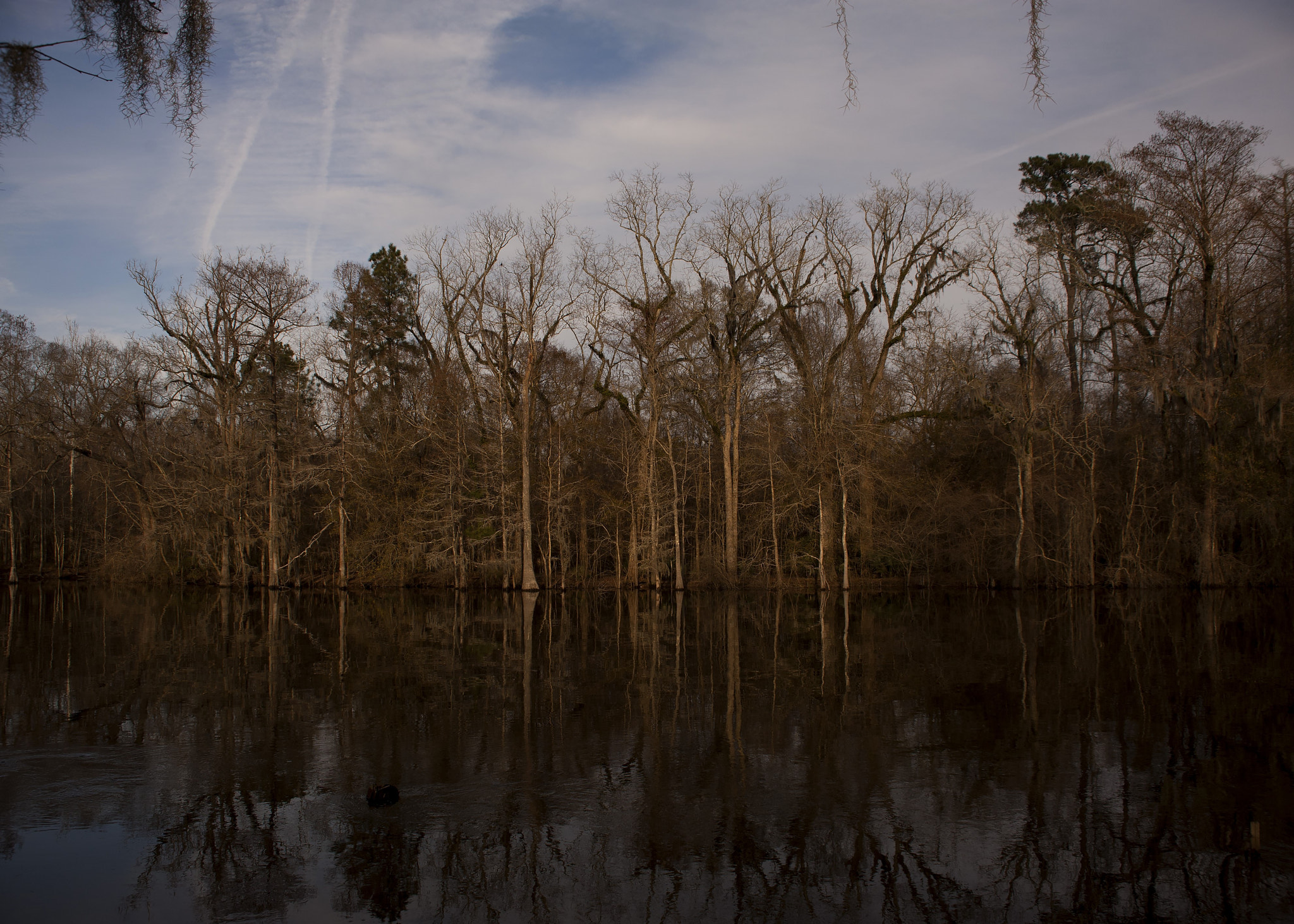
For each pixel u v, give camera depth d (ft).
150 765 34.99
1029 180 142.31
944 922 22.21
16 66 24.80
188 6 26.12
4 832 27.91
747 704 46.55
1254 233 103.81
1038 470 122.01
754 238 129.80
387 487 129.70
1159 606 95.66
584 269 133.69
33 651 65.67
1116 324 114.52
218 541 132.26
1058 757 36.27
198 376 128.77
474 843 27.17
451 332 131.85
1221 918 22.48
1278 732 40.32
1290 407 101.14
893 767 34.86
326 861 25.70
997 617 89.04
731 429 128.47
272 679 53.67
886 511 127.13
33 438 132.26
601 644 71.20
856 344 128.36
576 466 137.49
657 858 26.08
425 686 51.55
